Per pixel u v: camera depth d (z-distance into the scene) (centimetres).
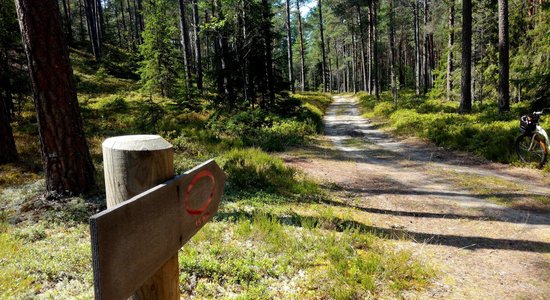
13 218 609
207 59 2350
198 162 1003
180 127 1683
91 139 1305
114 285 107
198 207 172
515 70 1944
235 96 2159
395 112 2452
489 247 517
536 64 1797
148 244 127
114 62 3631
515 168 1010
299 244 500
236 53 2094
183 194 156
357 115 3072
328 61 7638
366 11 4856
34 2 654
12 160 1008
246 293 382
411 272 436
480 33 2534
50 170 703
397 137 1769
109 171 139
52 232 559
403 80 5475
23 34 668
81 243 505
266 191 809
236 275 421
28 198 705
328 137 1911
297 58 7494
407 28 5072
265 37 2066
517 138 1045
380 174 1034
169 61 2514
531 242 527
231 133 1645
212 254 464
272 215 625
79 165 720
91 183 743
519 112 1644
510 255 490
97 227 98
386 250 502
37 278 406
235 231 538
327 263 455
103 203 685
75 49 3819
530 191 783
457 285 414
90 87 2691
